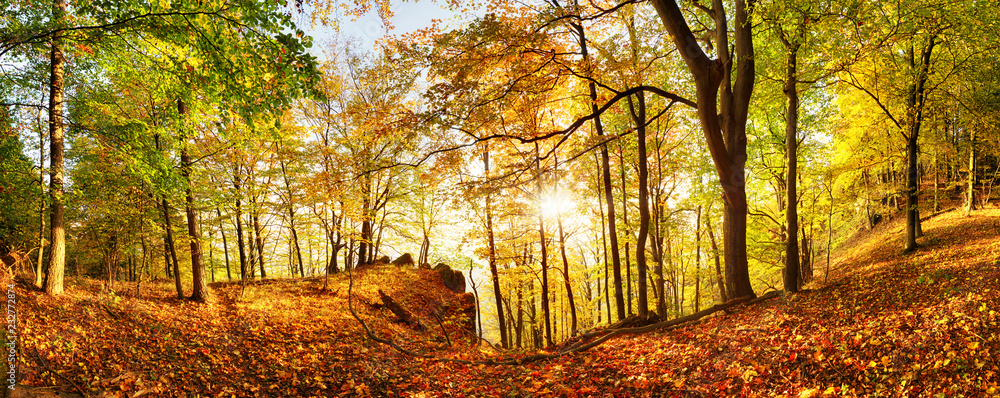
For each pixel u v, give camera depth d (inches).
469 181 428.1
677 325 378.3
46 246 544.1
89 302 387.2
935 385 173.5
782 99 483.5
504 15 408.5
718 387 221.5
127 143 332.2
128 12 229.5
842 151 676.7
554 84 419.8
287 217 676.7
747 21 347.6
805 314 296.8
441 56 378.9
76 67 392.5
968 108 496.1
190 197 486.9
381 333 480.1
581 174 651.5
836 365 208.2
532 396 266.1
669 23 360.8
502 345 604.7
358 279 745.0
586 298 1031.6
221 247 1004.6
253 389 277.6
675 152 671.8
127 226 502.9
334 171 409.1
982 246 445.4
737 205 373.1
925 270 389.4
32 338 273.7
